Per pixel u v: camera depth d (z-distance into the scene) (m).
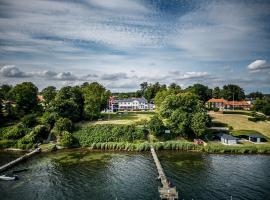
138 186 64.88
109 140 113.19
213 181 67.75
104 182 67.81
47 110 128.75
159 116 128.12
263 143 111.00
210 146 102.88
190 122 114.31
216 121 143.88
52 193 60.50
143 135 115.06
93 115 139.75
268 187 63.69
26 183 66.94
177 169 78.44
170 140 114.31
